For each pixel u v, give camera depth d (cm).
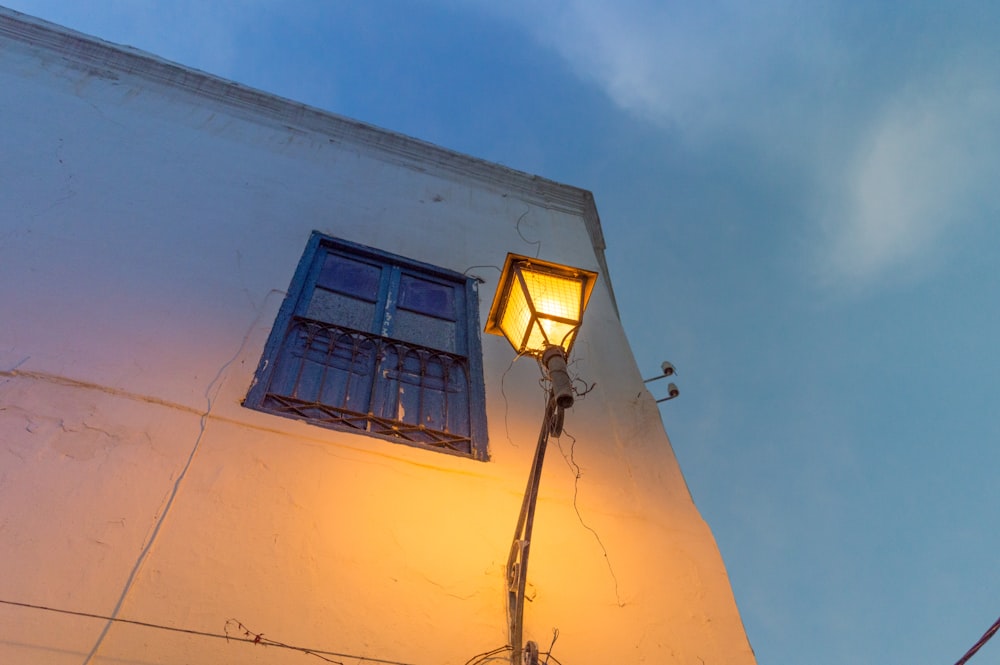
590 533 352
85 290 369
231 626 251
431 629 279
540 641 293
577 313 323
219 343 372
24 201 411
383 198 572
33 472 272
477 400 411
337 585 279
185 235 442
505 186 657
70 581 244
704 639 322
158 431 308
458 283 516
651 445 436
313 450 330
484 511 338
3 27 550
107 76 559
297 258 466
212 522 281
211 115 575
